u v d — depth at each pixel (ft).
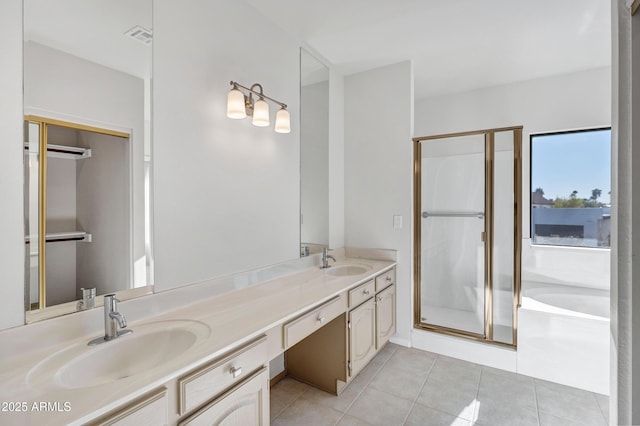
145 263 4.81
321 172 9.05
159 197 4.99
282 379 7.59
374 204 9.70
